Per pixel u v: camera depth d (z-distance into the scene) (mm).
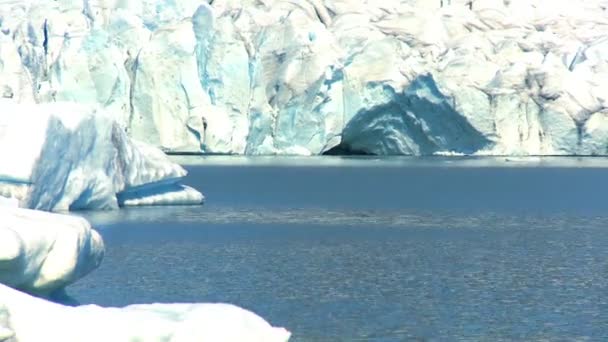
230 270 127562
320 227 185375
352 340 89938
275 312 101812
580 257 144750
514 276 126250
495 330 94812
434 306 106062
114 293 109562
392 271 129625
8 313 66625
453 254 147375
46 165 155375
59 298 82438
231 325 68312
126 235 161500
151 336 66875
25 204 149750
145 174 197750
